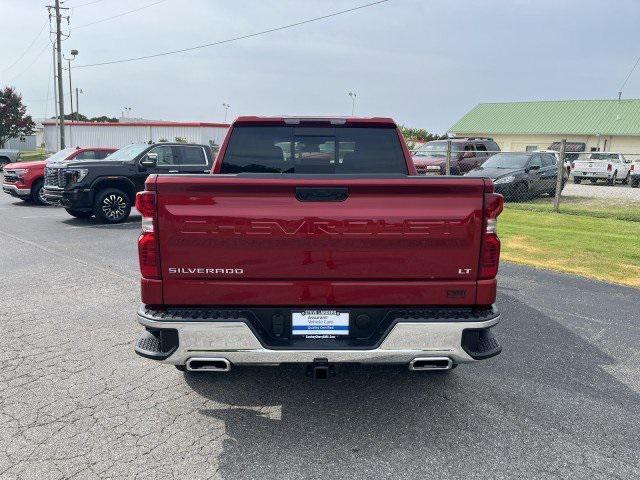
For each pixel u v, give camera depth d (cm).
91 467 296
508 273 760
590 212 1349
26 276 734
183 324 305
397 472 293
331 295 312
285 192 302
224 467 296
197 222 303
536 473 293
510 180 1552
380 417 353
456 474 291
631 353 467
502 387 399
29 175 1653
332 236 305
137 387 396
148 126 4266
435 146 2025
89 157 1703
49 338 496
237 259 307
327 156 446
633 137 4109
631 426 344
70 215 1434
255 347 307
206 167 1396
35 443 320
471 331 315
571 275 750
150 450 313
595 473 294
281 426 341
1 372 421
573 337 505
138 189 1301
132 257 867
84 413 357
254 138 441
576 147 3653
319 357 307
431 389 395
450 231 306
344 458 306
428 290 312
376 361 310
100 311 580
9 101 5828
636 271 772
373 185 301
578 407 369
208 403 371
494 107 5169
